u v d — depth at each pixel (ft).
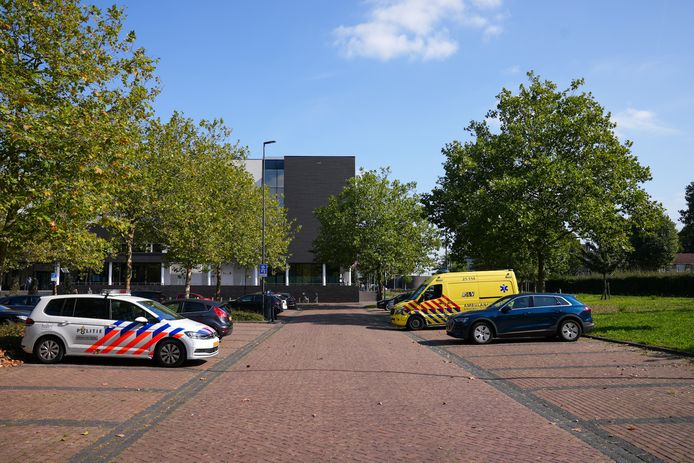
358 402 27.96
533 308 55.62
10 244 46.06
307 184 202.49
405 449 19.65
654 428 22.04
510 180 80.69
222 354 50.16
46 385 32.42
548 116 86.94
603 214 80.64
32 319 41.81
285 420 24.18
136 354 41.39
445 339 61.87
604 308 93.71
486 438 21.07
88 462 18.24
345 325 86.58
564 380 33.65
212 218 90.02
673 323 62.95
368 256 155.63
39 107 40.09
